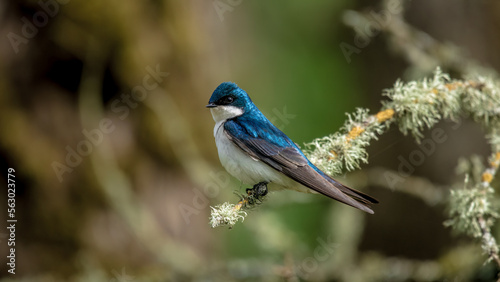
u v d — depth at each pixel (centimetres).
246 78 1549
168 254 984
